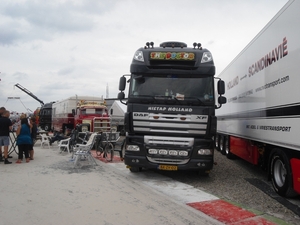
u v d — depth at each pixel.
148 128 7.78
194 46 8.56
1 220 4.69
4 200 5.77
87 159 11.06
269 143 6.89
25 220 4.70
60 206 5.45
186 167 7.67
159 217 4.97
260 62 7.68
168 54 8.02
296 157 5.80
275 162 6.72
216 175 8.88
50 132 32.00
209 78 8.02
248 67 8.88
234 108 10.85
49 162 10.57
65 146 13.42
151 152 7.73
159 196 6.26
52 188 6.74
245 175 8.91
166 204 5.70
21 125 10.37
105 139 11.65
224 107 12.84
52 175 8.22
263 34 7.45
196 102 7.79
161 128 7.74
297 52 5.48
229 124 11.80
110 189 6.77
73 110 20.70
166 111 7.71
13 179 7.62
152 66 8.06
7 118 10.09
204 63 8.02
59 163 10.37
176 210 5.34
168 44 9.09
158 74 8.08
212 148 7.78
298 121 5.38
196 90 7.92
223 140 13.22
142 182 7.68
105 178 7.97
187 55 8.01
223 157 12.79
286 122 5.91
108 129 16.73
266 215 5.23
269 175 7.11
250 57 8.69
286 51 5.97
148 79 8.07
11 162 10.23
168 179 8.11
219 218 5.02
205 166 7.69
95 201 5.80
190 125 7.67
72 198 5.98
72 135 14.20
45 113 33.50
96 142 12.62
